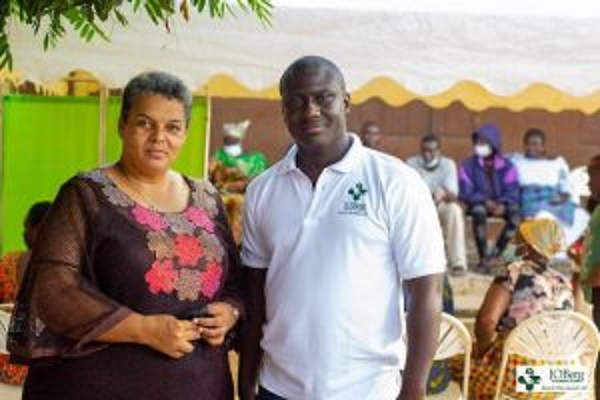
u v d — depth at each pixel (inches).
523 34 234.4
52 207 109.0
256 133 523.5
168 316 107.6
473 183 440.8
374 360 113.5
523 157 446.6
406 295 121.5
